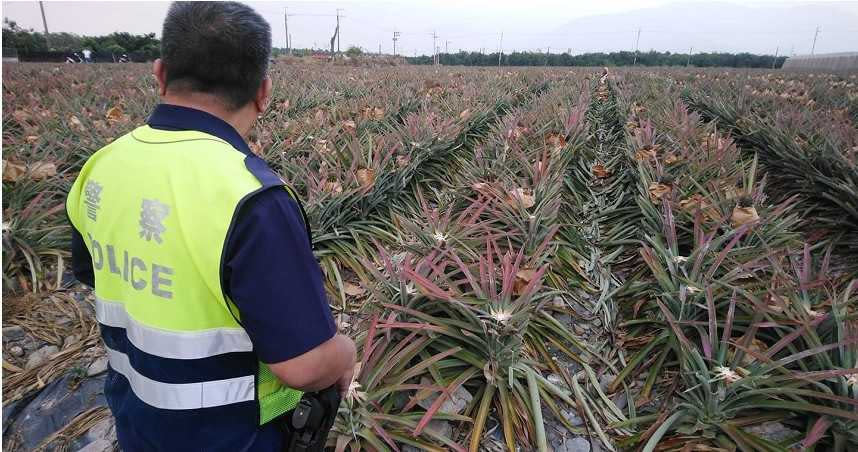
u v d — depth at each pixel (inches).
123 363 39.4
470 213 129.0
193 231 31.0
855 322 74.1
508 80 450.9
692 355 72.4
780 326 71.6
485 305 77.9
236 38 33.5
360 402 64.9
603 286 109.6
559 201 123.4
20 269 105.0
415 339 79.8
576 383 80.8
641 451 68.1
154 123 35.9
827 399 65.5
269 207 31.6
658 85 414.0
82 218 39.4
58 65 603.5
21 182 120.6
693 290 81.3
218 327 33.7
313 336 33.5
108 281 37.2
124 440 40.8
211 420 36.0
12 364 84.6
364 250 123.7
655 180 136.2
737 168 141.8
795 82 445.1
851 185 125.3
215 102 35.3
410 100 283.7
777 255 97.4
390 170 147.6
